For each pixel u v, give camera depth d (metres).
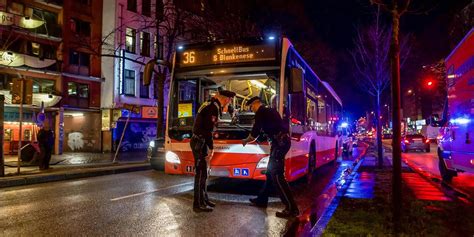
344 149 21.73
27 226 5.76
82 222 6.01
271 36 8.33
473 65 7.97
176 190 9.35
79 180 12.22
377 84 17.20
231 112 8.05
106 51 31.12
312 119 10.77
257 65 8.28
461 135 9.10
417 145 28.86
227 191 9.16
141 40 33.16
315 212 6.81
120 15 31.47
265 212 6.83
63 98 28.92
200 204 6.82
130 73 32.38
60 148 28.12
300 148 9.12
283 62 8.12
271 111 6.70
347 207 6.71
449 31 29.27
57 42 28.98
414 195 8.20
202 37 22.92
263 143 7.67
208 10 22.83
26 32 26.80
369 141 54.97
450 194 8.41
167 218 6.30
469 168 8.63
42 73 27.91
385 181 10.54
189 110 8.61
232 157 7.87
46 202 7.81
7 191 9.73
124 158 22.11
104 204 7.52
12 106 26.50
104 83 31.45
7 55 25.47
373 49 18.09
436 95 34.97
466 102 8.57
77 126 32.66
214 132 8.04
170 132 8.65
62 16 29.19
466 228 5.25
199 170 6.83
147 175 13.24
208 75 8.70
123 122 31.52
